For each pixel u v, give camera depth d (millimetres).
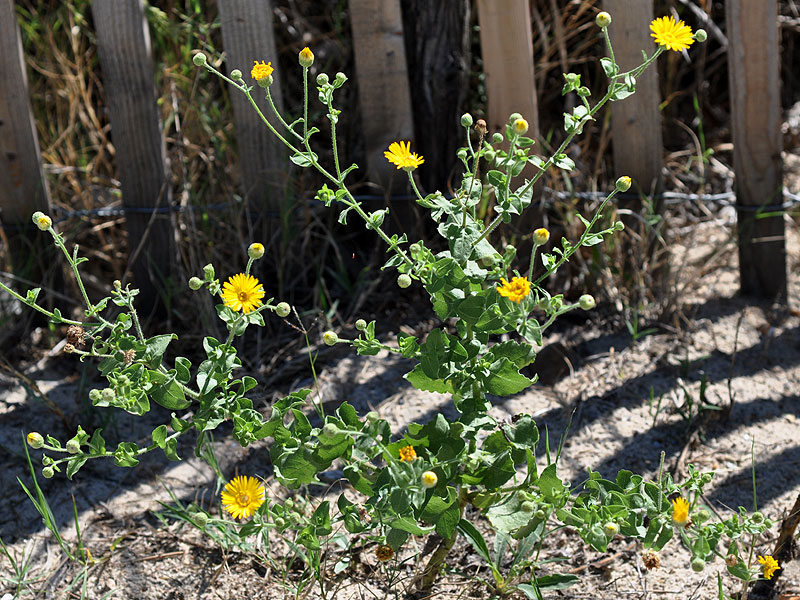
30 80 3713
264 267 3104
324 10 3885
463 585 2092
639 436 2572
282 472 1759
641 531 1721
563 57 3531
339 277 3090
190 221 3037
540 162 1769
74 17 3678
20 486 2428
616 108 2977
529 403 2711
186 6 3654
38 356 2982
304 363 2857
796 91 4301
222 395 1815
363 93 3010
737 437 2566
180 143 3137
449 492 1716
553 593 2090
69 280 3209
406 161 1740
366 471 1816
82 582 2152
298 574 2148
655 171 3025
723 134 4039
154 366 1770
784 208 3068
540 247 3037
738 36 2906
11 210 3047
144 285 3100
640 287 3033
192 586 2139
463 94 3137
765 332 2994
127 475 2473
